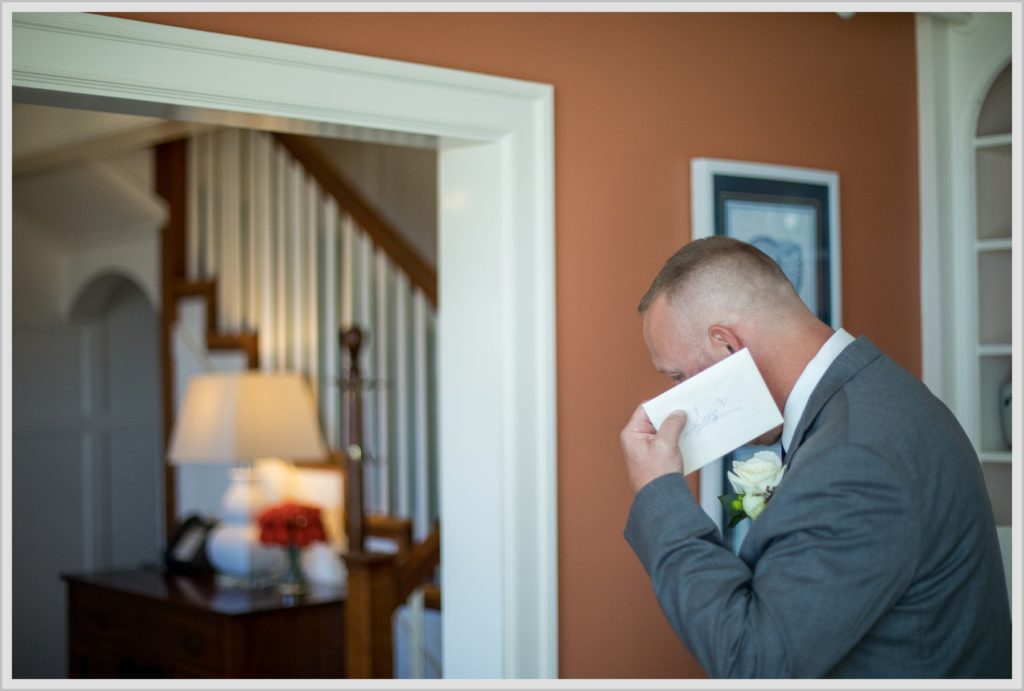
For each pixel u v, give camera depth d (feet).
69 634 14.82
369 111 8.23
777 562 5.68
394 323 14.71
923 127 11.06
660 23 9.64
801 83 10.42
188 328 17.31
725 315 6.42
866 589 5.53
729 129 9.98
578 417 9.13
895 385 6.11
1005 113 10.85
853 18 10.77
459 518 9.14
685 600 5.82
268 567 14.23
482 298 8.96
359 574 11.28
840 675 5.91
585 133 9.22
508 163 8.82
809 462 5.78
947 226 11.06
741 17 10.09
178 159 17.35
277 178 15.88
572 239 9.12
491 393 8.89
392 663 11.35
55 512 19.60
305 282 15.55
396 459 14.58
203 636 12.75
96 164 17.30
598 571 9.22
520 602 8.82
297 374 14.73
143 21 7.47
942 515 5.80
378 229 14.52
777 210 10.09
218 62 7.68
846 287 10.60
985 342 10.95
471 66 8.73
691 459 6.42
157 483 20.66
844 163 10.65
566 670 9.05
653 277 9.53
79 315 19.81
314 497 15.33
